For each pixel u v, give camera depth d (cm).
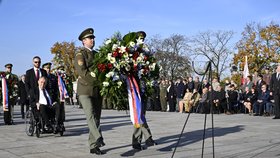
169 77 5862
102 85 662
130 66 658
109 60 643
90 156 675
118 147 773
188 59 5897
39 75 989
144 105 719
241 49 4403
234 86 1912
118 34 667
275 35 4262
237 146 770
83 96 699
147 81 687
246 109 1895
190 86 2012
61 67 1156
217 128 1124
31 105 977
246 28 4403
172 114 1889
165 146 779
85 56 709
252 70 4241
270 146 767
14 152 725
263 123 1280
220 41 5288
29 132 1007
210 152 701
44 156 678
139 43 664
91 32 721
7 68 1434
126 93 675
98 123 738
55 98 994
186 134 980
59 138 939
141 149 742
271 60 4241
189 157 652
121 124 1330
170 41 5956
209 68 540
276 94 1488
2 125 1373
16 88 1423
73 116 1806
